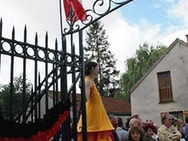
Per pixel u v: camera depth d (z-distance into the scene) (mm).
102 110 3420
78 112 3398
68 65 3131
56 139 2896
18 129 2459
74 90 3158
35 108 2738
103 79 43406
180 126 8047
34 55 2754
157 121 23453
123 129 6371
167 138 6195
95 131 3275
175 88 23172
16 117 2732
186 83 22781
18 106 2754
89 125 3324
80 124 3395
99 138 3283
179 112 22812
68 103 2908
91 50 44656
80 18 3389
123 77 31719
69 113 2930
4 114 2658
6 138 2379
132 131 5238
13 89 2598
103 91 42781
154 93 24125
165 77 23922
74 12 3414
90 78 3461
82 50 3330
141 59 31609
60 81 3057
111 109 31234
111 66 44250
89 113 3365
